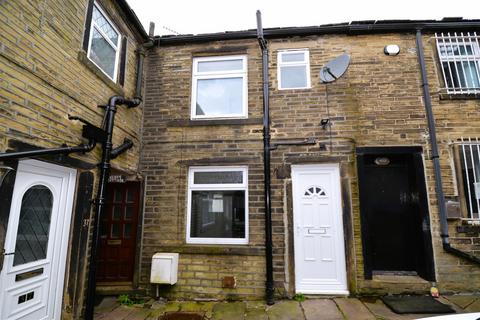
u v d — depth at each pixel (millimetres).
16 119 2627
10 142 2557
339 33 5000
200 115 5094
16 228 2881
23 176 2971
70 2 3418
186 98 5055
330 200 4531
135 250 4621
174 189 4754
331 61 4699
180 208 4676
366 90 4758
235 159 4723
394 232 4719
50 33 3070
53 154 2957
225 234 4652
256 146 4734
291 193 4531
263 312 3809
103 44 4219
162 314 3818
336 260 4363
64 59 3270
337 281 4301
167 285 4438
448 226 4262
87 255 3727
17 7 2672
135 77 4988
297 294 4254
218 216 4730
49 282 3342
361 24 4914
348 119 4680
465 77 4758
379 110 4672
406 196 4750
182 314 3807
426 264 4195
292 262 4324
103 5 4121
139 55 5059
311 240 4457
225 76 5188
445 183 4363
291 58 5113
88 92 3693
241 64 5230
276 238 4422
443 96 4594
